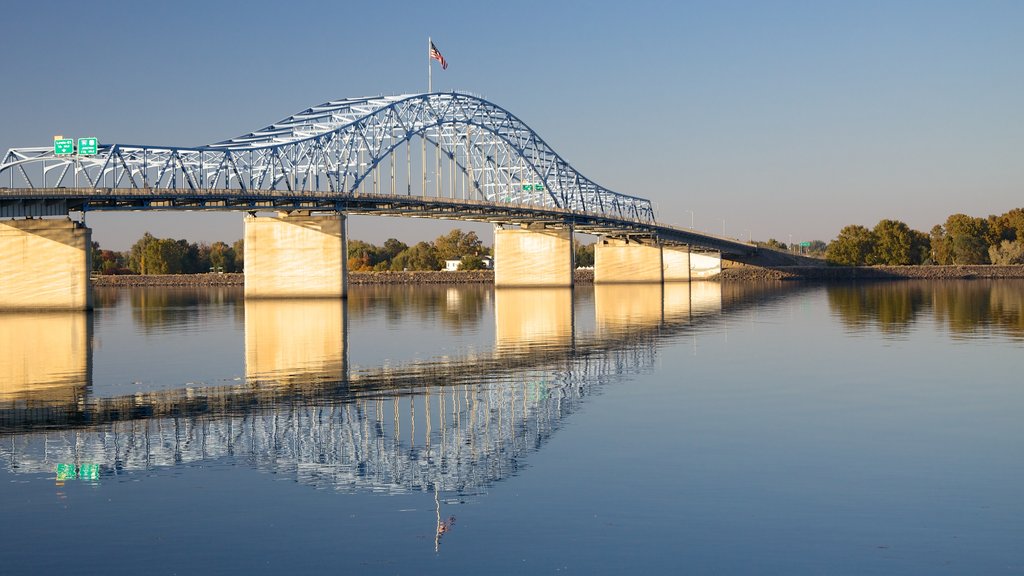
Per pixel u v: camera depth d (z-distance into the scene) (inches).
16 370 1972.2
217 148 5000.0
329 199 5300.2
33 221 4089.6
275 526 888.9
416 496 976.9
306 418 1390.3
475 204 6382.9
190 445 1213.7
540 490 988.6
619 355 2167.8
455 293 6638.8
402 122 6235.2
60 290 4082.2
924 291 6028.5
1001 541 828.0
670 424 1311.5
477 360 2100.1
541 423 1331.2
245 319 3614.7
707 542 833.5
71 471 1085.1
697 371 1865.2
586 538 847.1
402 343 2541.8
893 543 826.8
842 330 2847.0
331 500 967.0
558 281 7253.9
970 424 1299.2
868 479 1017.5
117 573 781.3
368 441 1230.9
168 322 3454.7
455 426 1320.1
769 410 1414.9
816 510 914.1
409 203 5890.8
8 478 1057.5
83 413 1441.9
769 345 2380.7
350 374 1871.3
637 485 1001.5
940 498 948.0
